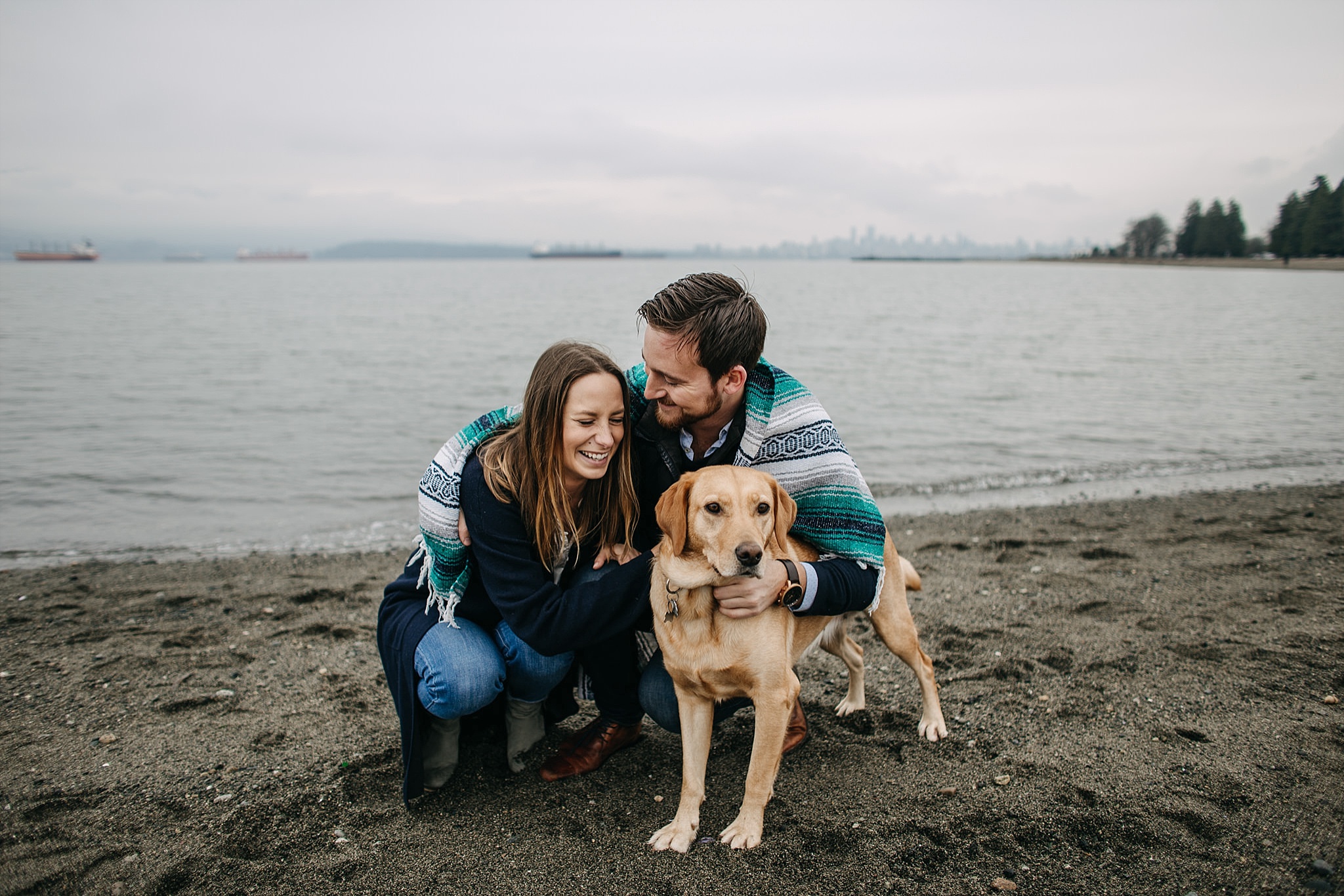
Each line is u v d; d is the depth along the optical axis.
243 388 12.97
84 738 3.23
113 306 34.38
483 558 2.59
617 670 2.94
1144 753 3.01
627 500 2.78
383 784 2.92
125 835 2.61
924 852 2.49
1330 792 2.69
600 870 2.45
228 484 7.85
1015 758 3.02
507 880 2.41
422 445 9.35
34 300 39.22
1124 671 3.73
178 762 3.05
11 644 4.23
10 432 9.79
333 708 3.49
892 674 3.85
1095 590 4.92
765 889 2.35
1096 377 14.88
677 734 3.34
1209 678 3.61
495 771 3.03
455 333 22.19
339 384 13.37
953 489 8.05
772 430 2.82
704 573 2.52
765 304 37.97
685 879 2.40
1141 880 2.32
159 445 9.23
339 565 5.78
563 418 2.47
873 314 31.30
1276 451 9.55
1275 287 57.41
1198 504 7.23
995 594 4.90
